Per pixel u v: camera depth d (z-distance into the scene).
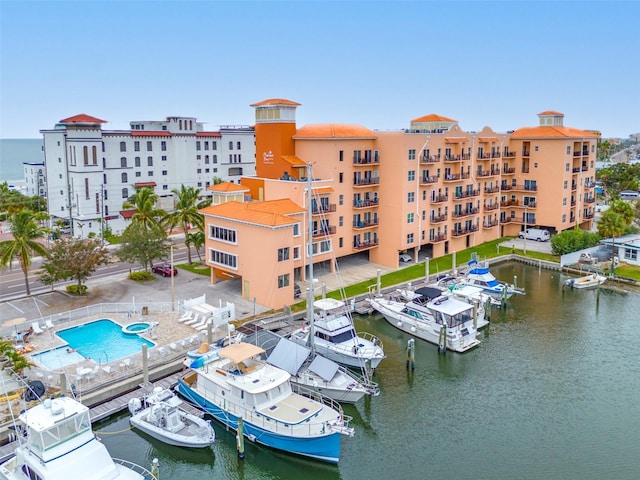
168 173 100.38
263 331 41.72
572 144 81.31
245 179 65.56
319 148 62.09
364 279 61.47
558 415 35.44
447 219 73.12
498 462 30.64
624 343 46.66
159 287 57.34
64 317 47.47
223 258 56.00
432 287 53.88
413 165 65.62
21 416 26.69
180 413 32.84
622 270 66.81
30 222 54.31
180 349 41.09
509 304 57.19
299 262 58.59
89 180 84.75
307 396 36.41
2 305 50.97
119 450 31.58
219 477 30.58
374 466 30.50
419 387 39.34
